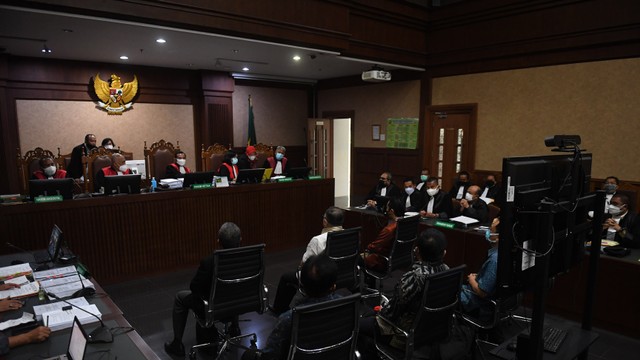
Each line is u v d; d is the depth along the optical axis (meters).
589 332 2.22
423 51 7.14
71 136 7.09
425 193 5.76
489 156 6.81
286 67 7.78
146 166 6.32
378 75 6.91
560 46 5.68
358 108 9.14
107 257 4.20
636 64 5.20
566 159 2.01
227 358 2.94
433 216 4.79
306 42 5.38
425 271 2.23
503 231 1.68
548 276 1.92
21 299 2.21
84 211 4.03
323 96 10.05
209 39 5.12
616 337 3.29
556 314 3.64
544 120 6.11
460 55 6.79
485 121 6.80
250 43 5.34
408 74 7.86
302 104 10.10
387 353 2.27
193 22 4.43
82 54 6.35
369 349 2.43
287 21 5.12
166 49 5.89
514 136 6.46
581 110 5.72
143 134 7.82
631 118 5.30
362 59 6.41
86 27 4.52
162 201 4.51
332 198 6.09
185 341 3.18
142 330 3.33
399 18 6.57
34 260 2.92
